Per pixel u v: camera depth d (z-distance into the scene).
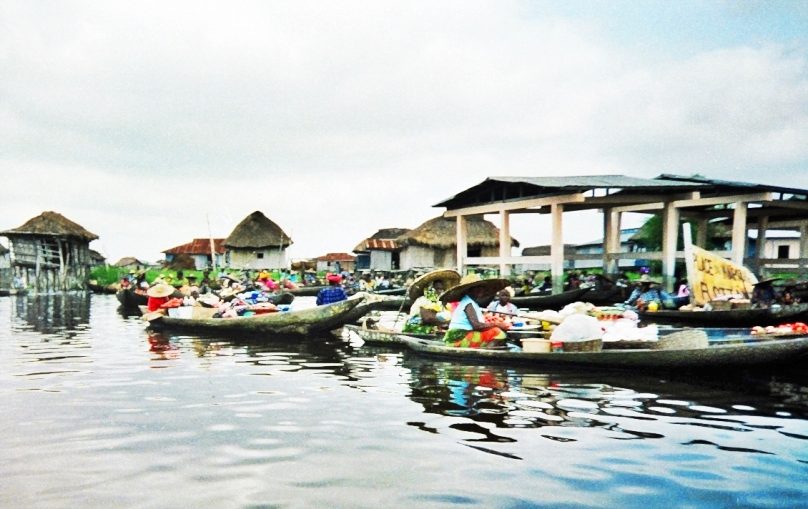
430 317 12.42
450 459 4.78
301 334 13.59
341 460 4.79
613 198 22.03
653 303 17.17
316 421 5.98
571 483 4.25
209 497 4.07
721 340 9.34
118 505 3.95
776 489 4.09
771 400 6.62
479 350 9.40
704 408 6.30
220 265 58.75
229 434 5.55
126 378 8.45
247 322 14.16
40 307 26.31
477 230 41.56
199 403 6.82
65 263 42.28
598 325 9.04
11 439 5.44
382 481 4.32
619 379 7.88
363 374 8.64
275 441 5.32
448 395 7.09
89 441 5.36
